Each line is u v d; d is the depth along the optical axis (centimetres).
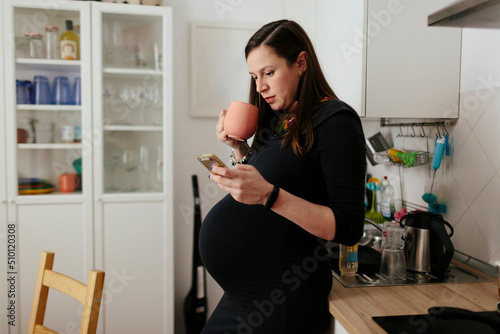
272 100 108
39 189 217
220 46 246
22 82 215
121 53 224
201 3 245
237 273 112
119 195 220
